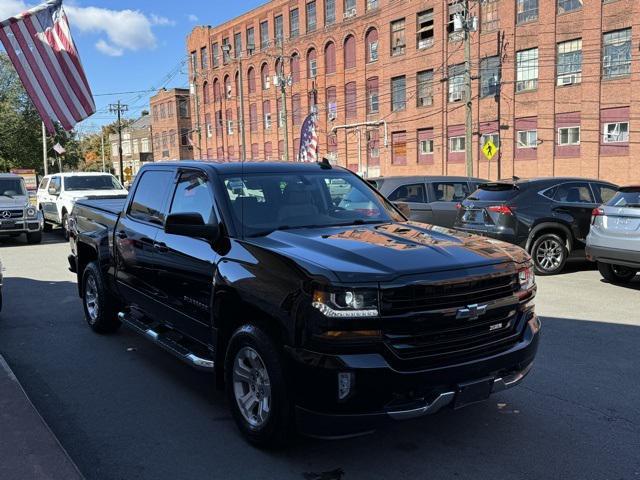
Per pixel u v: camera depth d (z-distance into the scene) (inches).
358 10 1728.6
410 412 129.0
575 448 149.2
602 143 1227.2
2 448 142.9
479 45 1419.8
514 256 152.5
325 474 137.7
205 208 180.1
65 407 179.5
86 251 276.2
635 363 213.8
